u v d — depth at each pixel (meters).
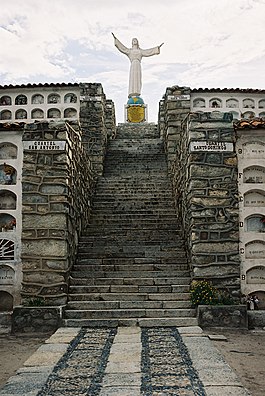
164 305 9.30
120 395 4.98
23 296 9.54
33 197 9.88
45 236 9.72
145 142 19.97
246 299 9.53
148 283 10.03
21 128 10.30
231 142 10.00
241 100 18.30
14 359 6.79
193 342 7.36
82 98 17.84
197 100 18.20
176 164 13.34
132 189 14.89
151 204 13.89
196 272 9.59
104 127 18.44
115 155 18.50
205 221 9.78
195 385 5.27
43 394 5.05
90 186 13.79
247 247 9.89
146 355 6.56
